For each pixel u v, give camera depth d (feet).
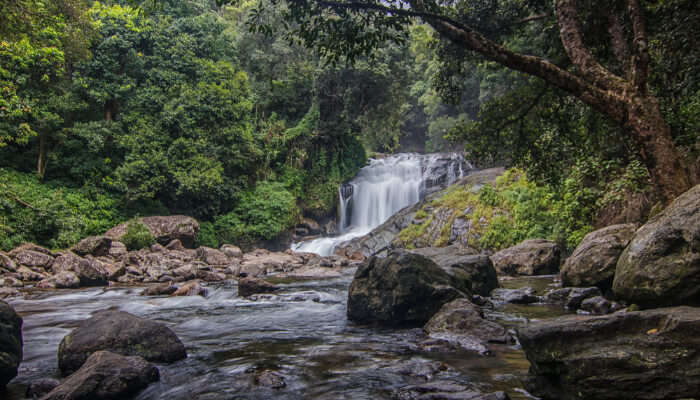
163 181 72.90
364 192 100.01
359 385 12.07
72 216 62.64
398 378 12.60
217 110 79.97
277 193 86.94
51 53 60.34
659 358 8.98
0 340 12.51
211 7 126.31
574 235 43.14
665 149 18.56
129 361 12.80
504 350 15.52
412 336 18.76
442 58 32.58
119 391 11.68
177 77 80.28
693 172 26.37
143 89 76.33
